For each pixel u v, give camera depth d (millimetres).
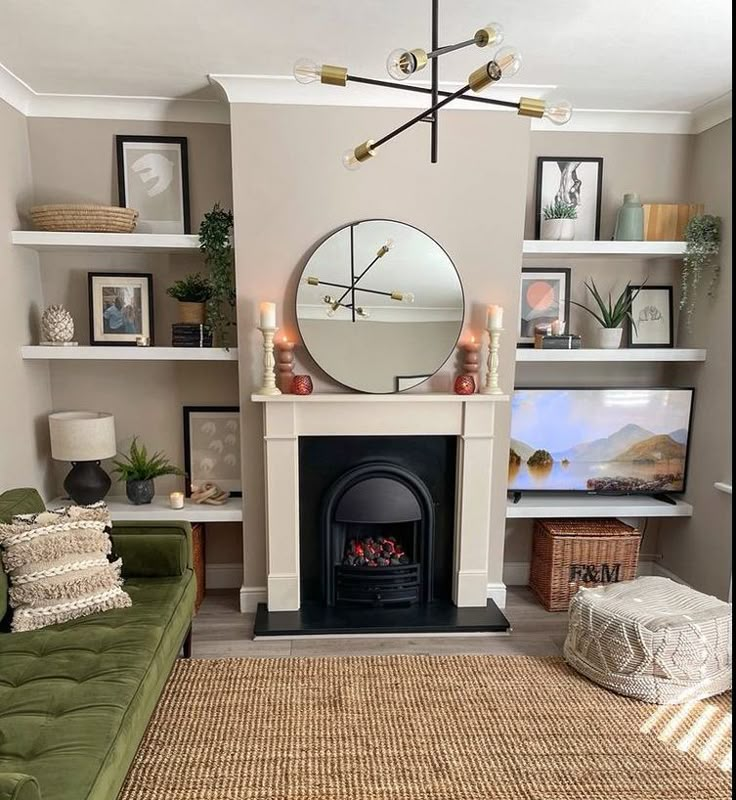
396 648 2971
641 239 3311
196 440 3502
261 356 3141
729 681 2582
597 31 2355
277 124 2977
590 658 2689
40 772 1505
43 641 2137
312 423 3133
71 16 2250
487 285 3182
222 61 2678
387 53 2578
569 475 3482
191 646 2949
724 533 3207
